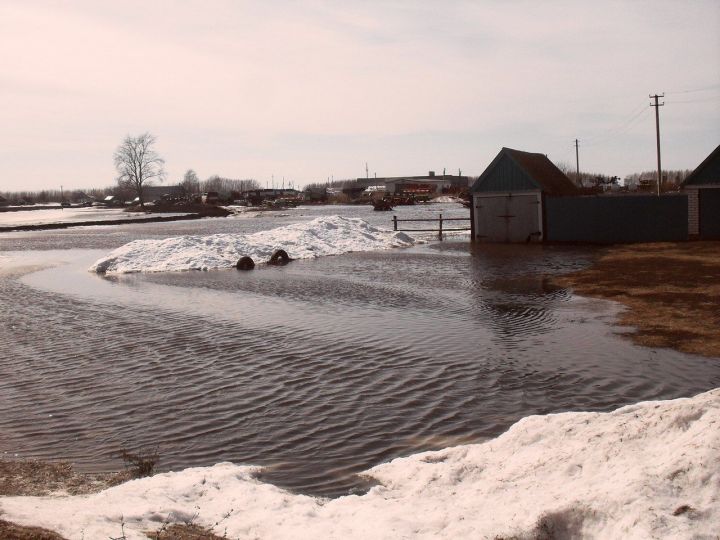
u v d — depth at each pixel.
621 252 28.45
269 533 5.50
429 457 7.04
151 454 7.88
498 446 6.70
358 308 17.22
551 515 4.88
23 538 4.87
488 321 14.92
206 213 99.56
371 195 142.00
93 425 8.95
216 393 10.20
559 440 6.36
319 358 12.09
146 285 23.59
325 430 8.49
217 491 6.48
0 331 15.68
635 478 4.86
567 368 10.85
